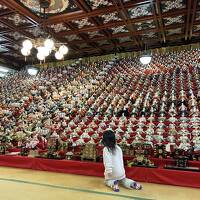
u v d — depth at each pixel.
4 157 6.69
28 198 4.10
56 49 9.15
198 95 8.48
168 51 13.10
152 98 9.06
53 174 5.77
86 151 5.93
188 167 5.05
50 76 14.26
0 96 12.38
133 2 8.01
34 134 7.64
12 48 13.55
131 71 12.47
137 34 11.32
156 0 7.85
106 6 8.23
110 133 4.84
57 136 7.20
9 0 7.59
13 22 9.45
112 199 4.05
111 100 9.43
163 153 5.72
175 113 7.63
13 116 9.86
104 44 13.15
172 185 4.84
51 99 10.77
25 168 6.38
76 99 10.07
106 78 12.04
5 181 5.15
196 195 4.27
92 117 8.49
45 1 7.54
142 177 5.10
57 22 9.45
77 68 14.37
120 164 4.72
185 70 11.45
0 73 16.66
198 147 5.54
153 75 11.68
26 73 15.84
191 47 12.69
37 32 10.46
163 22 9.97
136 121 7.43
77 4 7.94
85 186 4.79
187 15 9.16
